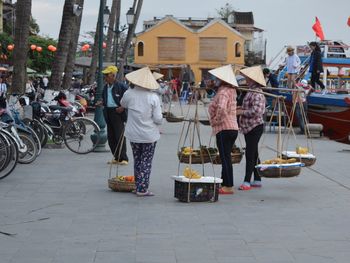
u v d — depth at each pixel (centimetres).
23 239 718
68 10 2111
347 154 1591
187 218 830
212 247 688
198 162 1015
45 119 1579
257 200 962
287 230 770
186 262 629
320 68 2248
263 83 1027
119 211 873
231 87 984
